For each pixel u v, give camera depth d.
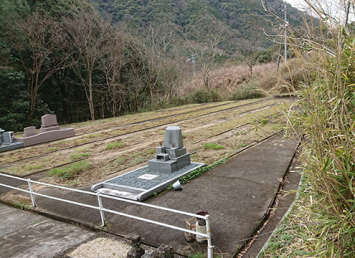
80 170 8.57
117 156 10.06
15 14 22.11
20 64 23.44
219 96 31.25
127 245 4.28
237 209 5.05
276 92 28.58
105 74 27.41
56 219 5.66
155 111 26.22
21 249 4.56
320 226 3.17
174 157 7.42
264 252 3.73
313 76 3.38
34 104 22.42
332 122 2.82
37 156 11.24
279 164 7.38
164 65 30.53
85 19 26.27
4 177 8.70
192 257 3.83
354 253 2.67
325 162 2.72
